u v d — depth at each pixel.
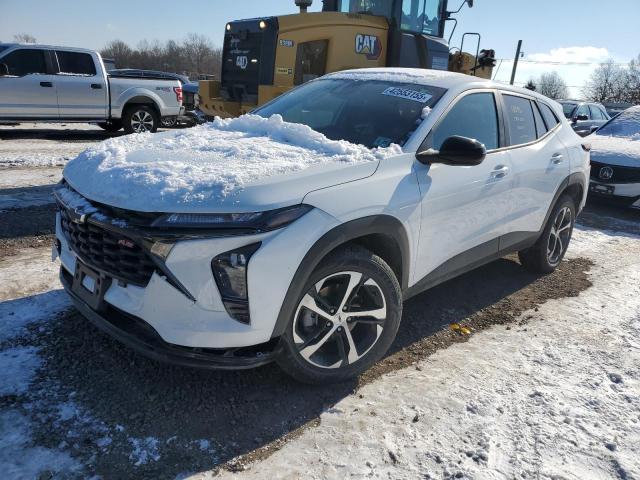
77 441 2.41
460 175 3.40
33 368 2.91
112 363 3.01
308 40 7.99
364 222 2.76
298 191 2.57
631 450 2.57
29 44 11.22
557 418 2.78
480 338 3.65
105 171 2.77
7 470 2.21
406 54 8.75
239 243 2.38
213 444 2.46
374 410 2.78
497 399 2.92
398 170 3.04
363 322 2.98
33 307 3.59
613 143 8.40
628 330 3.86
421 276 3.33
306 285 2.65
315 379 2.84
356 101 3.71
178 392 2.80
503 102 4.05
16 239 4.94
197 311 2.38
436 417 2.74
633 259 5.62
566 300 4.40
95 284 2.67
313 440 2.54
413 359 3.32
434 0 9.02
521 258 4.92
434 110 3.40
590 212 7.94
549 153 4.43
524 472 2.39
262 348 2.60
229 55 8.94
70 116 11.85
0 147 10.13
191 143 3.23
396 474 2.34
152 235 2.33
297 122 3.77
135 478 2.24
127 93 12.53
